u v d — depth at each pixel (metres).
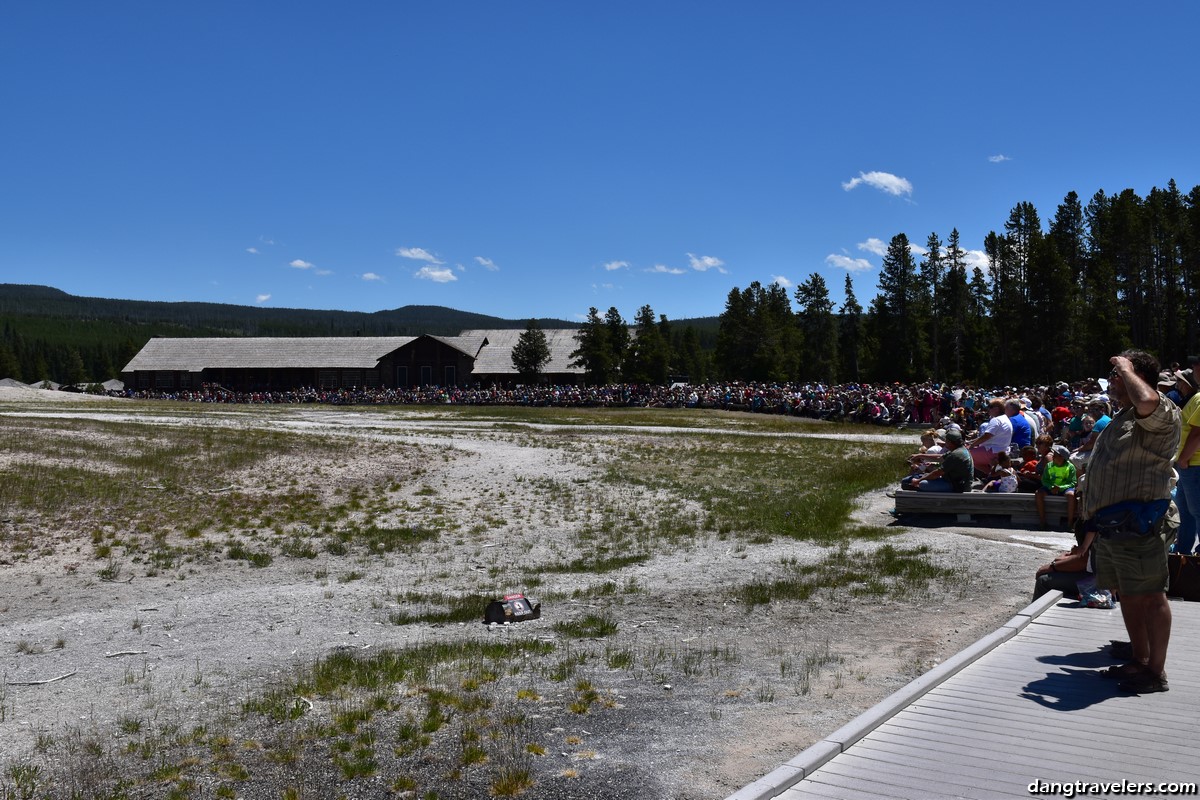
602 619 10.37
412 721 6.75
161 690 8.09
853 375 115.62
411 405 78.75
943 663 6.93
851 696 7.14
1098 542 6.41
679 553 15.20
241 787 5.69
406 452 28.52
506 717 6.75
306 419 48.53
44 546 15.45
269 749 6.28
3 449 23.83
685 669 8.05
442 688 7.54
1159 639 6.25
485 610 10.84
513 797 5.41
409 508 20.02
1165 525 6.20
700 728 6.48
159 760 6.16
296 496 20.77
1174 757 5.30
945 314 109.62
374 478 23.61
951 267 107.81
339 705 7.17
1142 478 6.18
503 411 62.62
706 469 26.22
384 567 14.88
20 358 182.75
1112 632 7.78
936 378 102.25
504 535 17.36
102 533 16.39
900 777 5.14
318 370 103.06
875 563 12.68
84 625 11.12
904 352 103.31
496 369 101.88
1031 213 96.75
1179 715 5.93
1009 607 9.89
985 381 97.12
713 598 11.32
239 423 41.06
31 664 9.31
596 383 99.69
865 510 18.67
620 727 6.54
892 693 6.98
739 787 5.49
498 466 26.23
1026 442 18.20
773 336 111.19
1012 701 6.24
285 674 8.52
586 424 45.91
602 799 5.38
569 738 6.33
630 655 8.58
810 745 6.07
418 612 11.49
